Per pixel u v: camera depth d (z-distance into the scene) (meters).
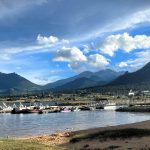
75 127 121.38
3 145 37.22
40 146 39.03
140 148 48.72
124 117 185.88
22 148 36.28
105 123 142.62
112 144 53.78
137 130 64.62
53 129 116.44
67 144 59.75
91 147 53.16
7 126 134.50
